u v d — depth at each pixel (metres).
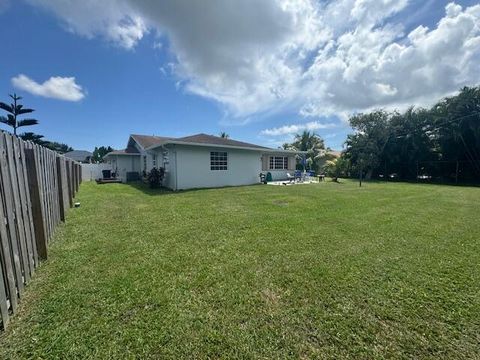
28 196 2.74
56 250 3.48
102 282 2.57
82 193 9.98
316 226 4.80
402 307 2.19
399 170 21.42
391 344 1.75
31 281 2.58
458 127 16.98
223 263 3.08
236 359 1.62
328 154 31.94
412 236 4.21
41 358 1.60
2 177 2.00
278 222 5.10
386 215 5.83
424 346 1.74
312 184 15.09
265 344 1.75
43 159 3.57
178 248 3.60
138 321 1.96
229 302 2.25
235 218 5.45
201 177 12.55
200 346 1.72
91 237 4.07
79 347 1.69
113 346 1.70
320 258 3.25
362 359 1.62
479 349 1.71
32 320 1.96
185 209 6.48
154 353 1.65
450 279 2.71
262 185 14.21
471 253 3.46
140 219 5.34
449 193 10.59
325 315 2.07
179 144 11.52
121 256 3.28
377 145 22.02
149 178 12.27
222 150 13.45
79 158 43.16
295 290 2.46
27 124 16.09
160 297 2.31
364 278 2.72
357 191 11.04
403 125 20.72
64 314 2.04
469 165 17.45
